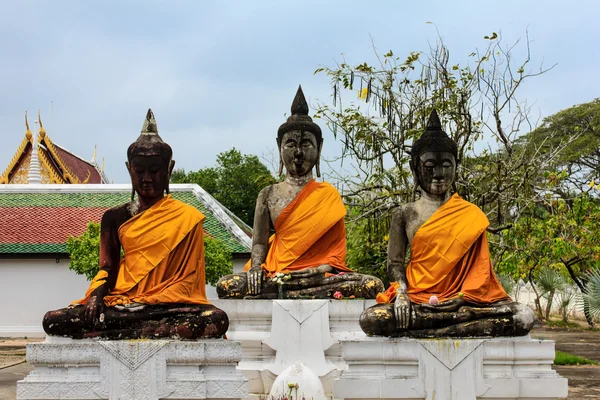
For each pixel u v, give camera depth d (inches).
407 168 786.8
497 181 765.3
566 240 775.7
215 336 392.2
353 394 402.6
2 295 1187.9
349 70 785.6
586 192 812.6
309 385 424.8
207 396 378.6
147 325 390.3
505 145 797.9
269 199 597.9
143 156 412.8
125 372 378.9
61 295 1189.1
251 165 1750.7
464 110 776.3
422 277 442.0
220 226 1214.9
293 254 575.8
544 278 1305.4
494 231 763.4
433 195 459.8
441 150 454.6
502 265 794.2
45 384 377.7
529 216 801.6
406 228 459.5
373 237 781.9
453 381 402.9
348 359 408.8
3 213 1263.5
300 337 534.9
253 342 538.9
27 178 1473.9
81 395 377.7
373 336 417.1
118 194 1330.0
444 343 405.1
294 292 556.7
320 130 607.5
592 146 1630.2
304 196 587.2
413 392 401.7
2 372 724.7
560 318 1454.2
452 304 420.5
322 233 577.3
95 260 922.1
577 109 1678.2
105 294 400.5
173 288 401.4
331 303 541.6
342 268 576.7
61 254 1183.6
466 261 439.2
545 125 1704.0
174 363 380.8
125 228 411.8
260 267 575.5
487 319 417.7
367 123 788.0
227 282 564.4
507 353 406.0
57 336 389.1
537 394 402.3
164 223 411.5
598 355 842.2
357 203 800.3
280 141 607.2
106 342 381.4
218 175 1758.1
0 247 1185.4
